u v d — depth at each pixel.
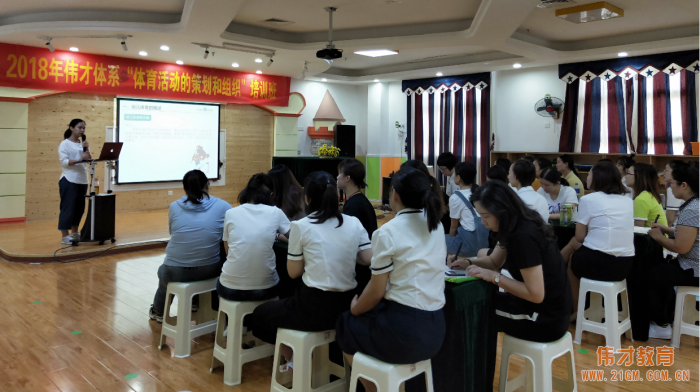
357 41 6.96
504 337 2.36
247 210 2.77
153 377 2.75
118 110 8.27
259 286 2.72
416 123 10.49
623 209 3.04
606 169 3.12
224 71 9.25
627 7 5.76
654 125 7.58
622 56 7.59
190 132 9.12
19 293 4.24
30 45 7.20
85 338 3.28
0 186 7.26
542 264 2.14
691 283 3.13
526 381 2.41
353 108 11.28
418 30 6.71
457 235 3.40
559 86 8.50
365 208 2.87
